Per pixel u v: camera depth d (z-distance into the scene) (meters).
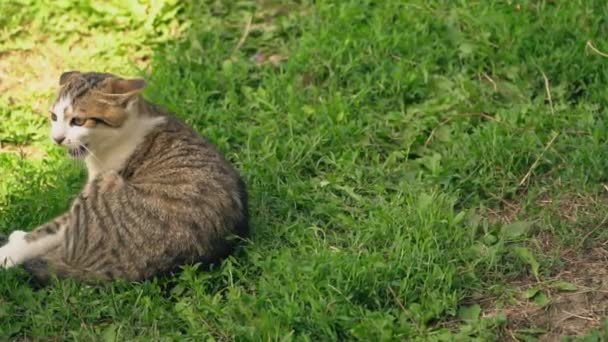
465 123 9.21
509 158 8.77
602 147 8.73
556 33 9.94
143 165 8.04
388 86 9.68
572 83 9.55
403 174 8.85
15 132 9.65
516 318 7.36
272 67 10.18
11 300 7.60
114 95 7.96
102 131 7.96
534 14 10.30
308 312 7.29
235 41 10.59
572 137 8.96
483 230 8.19
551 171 8.76
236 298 7.37
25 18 10.89
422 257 7.69
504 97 9.54
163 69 10.16
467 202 8.56
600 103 9.34
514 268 7.79
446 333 7.14
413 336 7.16
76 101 7.95
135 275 7.59
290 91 9.66
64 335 7.35
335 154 9.09
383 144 9.17
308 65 9.98
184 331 7.36
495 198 8.57
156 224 7.56
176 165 7.90
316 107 9.45
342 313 7.22
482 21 10.14
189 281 7.53
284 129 9.36
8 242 8.05
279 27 10.62
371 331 7.10
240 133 9.41
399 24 10.32
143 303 7.45
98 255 7.62
